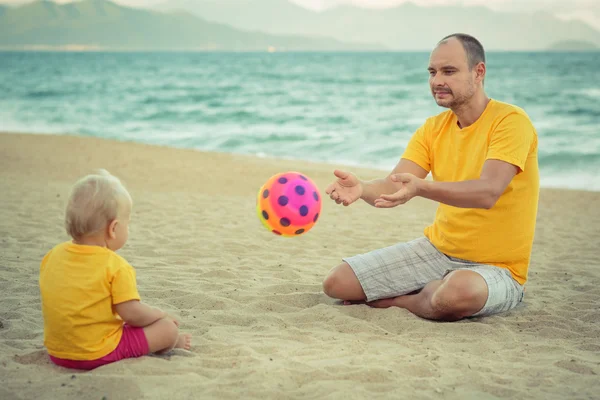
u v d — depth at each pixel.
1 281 4.60
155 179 10.71
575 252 6.39
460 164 4.01
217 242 6.30
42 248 5.74
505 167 3.64
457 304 3.82
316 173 12.05
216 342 3.42
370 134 19.34
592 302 4.55
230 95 34.72
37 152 12.90
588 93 32.62
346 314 4.11
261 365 3.03
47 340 2.94
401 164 4.30
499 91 34.66
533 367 3.14
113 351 2.97
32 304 4.07
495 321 4.02
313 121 22.89
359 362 3.15
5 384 2.72
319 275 5.20
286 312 4.17
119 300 2.90
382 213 8.48
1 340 3.37
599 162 14.52
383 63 95.50
